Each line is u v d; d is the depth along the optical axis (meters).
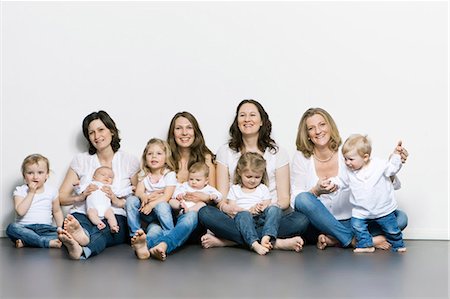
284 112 3.77
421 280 2.48
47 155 3.79
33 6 3.80
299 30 3.79
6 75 3.80
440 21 3.74
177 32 3.79
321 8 3.78
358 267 2.73
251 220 3.11
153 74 3.80
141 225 3.41
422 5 3.74
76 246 2.87
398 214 3.29
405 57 3.75
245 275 2.56
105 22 3.79
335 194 3.35
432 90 3.74
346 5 3.77
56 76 3.80
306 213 3.19
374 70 3.76
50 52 3.80
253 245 3.04
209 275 2.56
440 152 3.74
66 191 3.59
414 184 3.74
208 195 3.35
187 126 3.51
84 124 3.59
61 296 2.22
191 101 3.79
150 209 3.28
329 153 3.40
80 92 3.80
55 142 3.80
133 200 3.33
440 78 3.74
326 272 2.62
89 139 3.60
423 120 3.74
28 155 3.81
